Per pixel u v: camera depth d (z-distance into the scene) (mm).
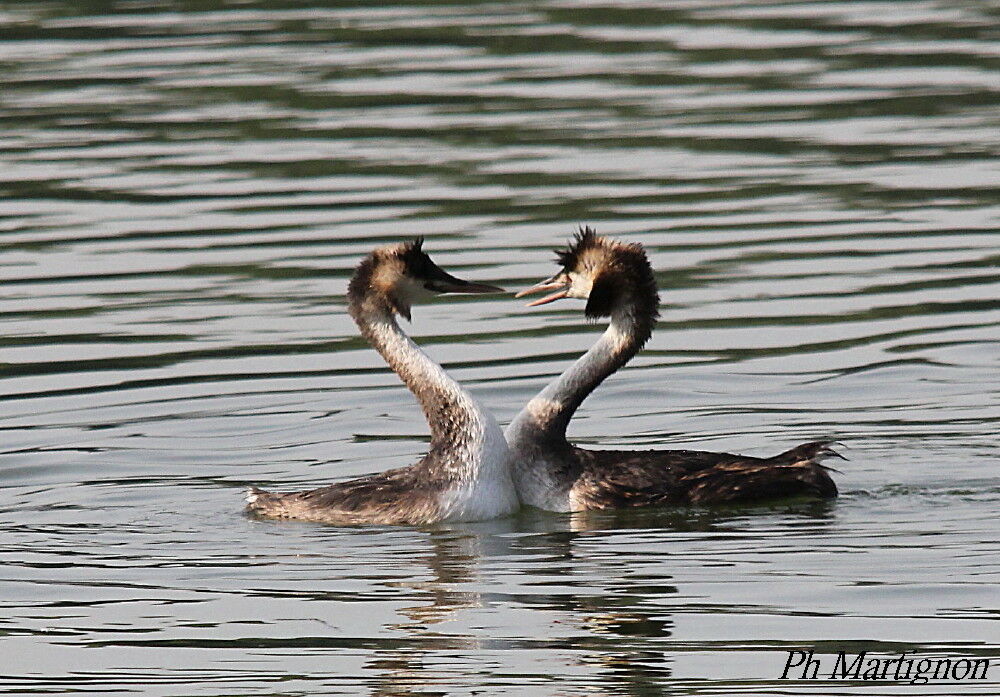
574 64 28422
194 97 26641
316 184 22922
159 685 10250
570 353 17641
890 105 26172
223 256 20344
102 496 14000
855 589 11375
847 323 18266
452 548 12547
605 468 13727
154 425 15812
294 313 18703
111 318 18562
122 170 23469
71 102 26516
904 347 17594
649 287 14227
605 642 10664
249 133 25094
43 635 11000
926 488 13664
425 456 13695
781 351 17594
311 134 25016
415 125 25375
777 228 21141
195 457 15031
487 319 18828
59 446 15258
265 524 13281
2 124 25531
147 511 13602
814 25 30875
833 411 15961
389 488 13445
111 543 12758
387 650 10625
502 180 22984
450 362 17438
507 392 16547
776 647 10555
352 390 16750
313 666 10445
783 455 13688
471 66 28391
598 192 22453
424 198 22297
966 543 12234
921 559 11898
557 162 23703
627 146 24375
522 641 10734
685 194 22391
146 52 29219
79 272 19906
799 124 25344
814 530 12688
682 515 13273
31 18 31969
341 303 19000
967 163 23547
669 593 11406
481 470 13383
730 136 24797
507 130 25125
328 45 29609
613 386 16859
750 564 11922
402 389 16828
